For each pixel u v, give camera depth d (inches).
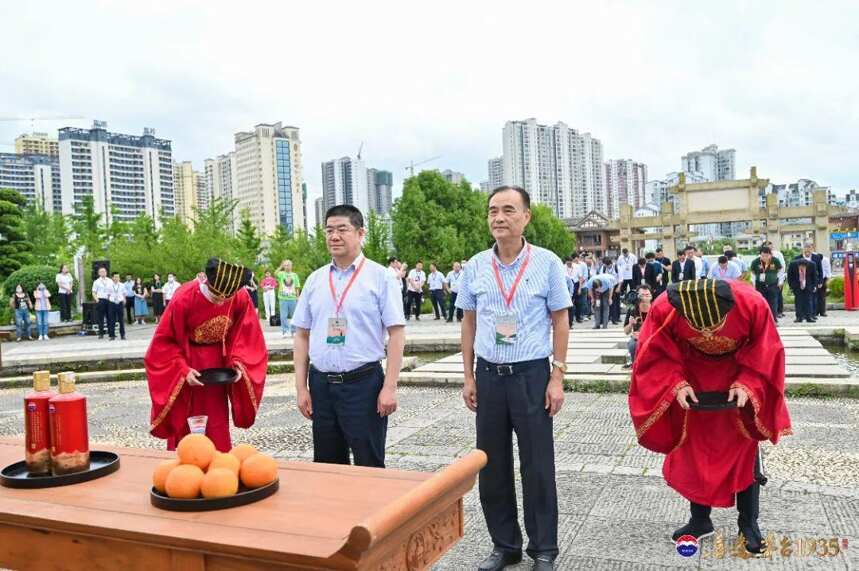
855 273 778.2
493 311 149.9
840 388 323.9
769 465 218.8
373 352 161.0
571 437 263.9
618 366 406.6
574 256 770.8
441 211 1382.9
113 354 564.4
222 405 182.5
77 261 933.2
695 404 147.2
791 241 3506.4
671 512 179.2
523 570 150.7
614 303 780.6
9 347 736.3
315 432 164.1
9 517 91.7
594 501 189.8
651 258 731.4
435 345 585.9
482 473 152.8
